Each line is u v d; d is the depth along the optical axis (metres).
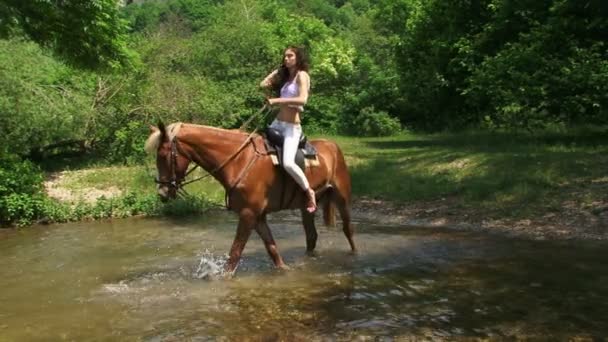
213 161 7.32
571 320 5.70
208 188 14.80
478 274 7.39
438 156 16.66
